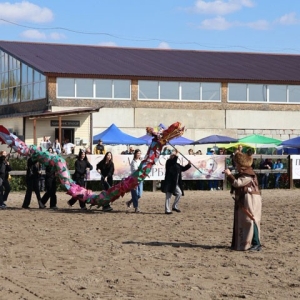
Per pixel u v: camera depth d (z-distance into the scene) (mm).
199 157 32656
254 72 54750
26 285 10156
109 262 12242
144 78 50344
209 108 52344
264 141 42188
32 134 46000
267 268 11766
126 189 21828
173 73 51625
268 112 53812
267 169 33969
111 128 41562
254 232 13664
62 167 23062
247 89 53406
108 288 9984
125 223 18672
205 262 12320
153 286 10148
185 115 51688
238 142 41969
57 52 53812
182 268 11703
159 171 31688
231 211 21953
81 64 50719
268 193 31000
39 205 23281
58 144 37844
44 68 48562
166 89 51250
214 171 32906
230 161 33125
